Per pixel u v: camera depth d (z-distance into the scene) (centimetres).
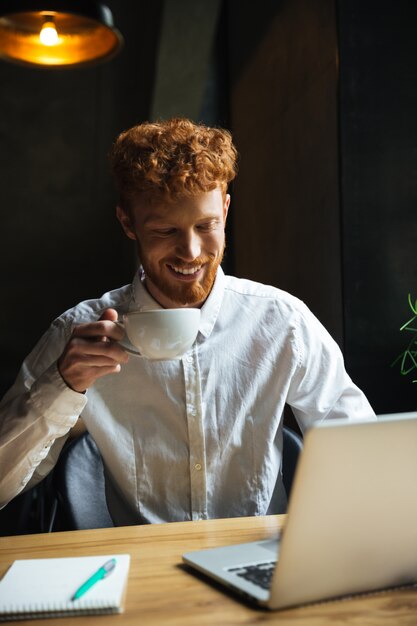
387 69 310
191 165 137
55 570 90
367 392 308
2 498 135
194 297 148
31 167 900
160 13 559
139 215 144
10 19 296
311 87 374
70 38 310
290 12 404
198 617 77
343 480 76
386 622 75
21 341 900
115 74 854
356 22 309
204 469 156
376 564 82
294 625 75
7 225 903
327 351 168
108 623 77
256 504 158
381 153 309
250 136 504
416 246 308
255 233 494
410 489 81
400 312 310
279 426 165
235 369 162
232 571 88
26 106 886
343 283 310
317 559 78
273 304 168
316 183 371
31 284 905
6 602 80
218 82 582
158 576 91
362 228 310
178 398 158
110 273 912
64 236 907
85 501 150
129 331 109
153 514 156
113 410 158
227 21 569
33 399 123
